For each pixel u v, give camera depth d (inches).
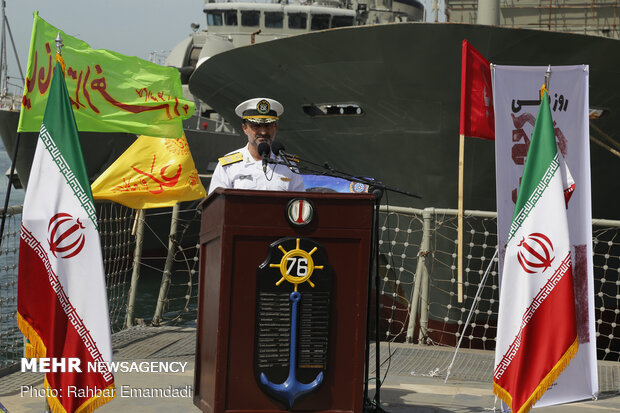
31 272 150.1
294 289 129.5
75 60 189.5
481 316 424.2
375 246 157.8
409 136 415.5
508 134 197.8
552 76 199.0
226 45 842.8
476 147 402.9
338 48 393.7
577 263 199.8
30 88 164.9
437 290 425.1
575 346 169.0
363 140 437.4
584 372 195.8
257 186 162.6
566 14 531.2
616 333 459.2
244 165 163.9
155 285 669.9
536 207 172.9
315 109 454.3
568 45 367.2
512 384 171.0
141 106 204.1
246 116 162.2
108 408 176.6
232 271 128.4
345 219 130.9
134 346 263.4
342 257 131.4
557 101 199.6
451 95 385.7
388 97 402.9
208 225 140.6
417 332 303.7
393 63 385.1
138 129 205.0
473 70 221.3
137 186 295.0
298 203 128.7
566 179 179.5
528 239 172.6
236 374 129.0
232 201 128.0
